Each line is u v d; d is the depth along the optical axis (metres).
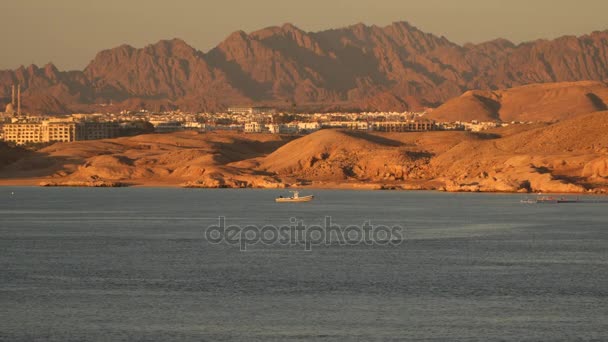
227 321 182.12
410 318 184.75
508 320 183.12
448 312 190.75
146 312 190.75
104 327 177.00
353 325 178.62
